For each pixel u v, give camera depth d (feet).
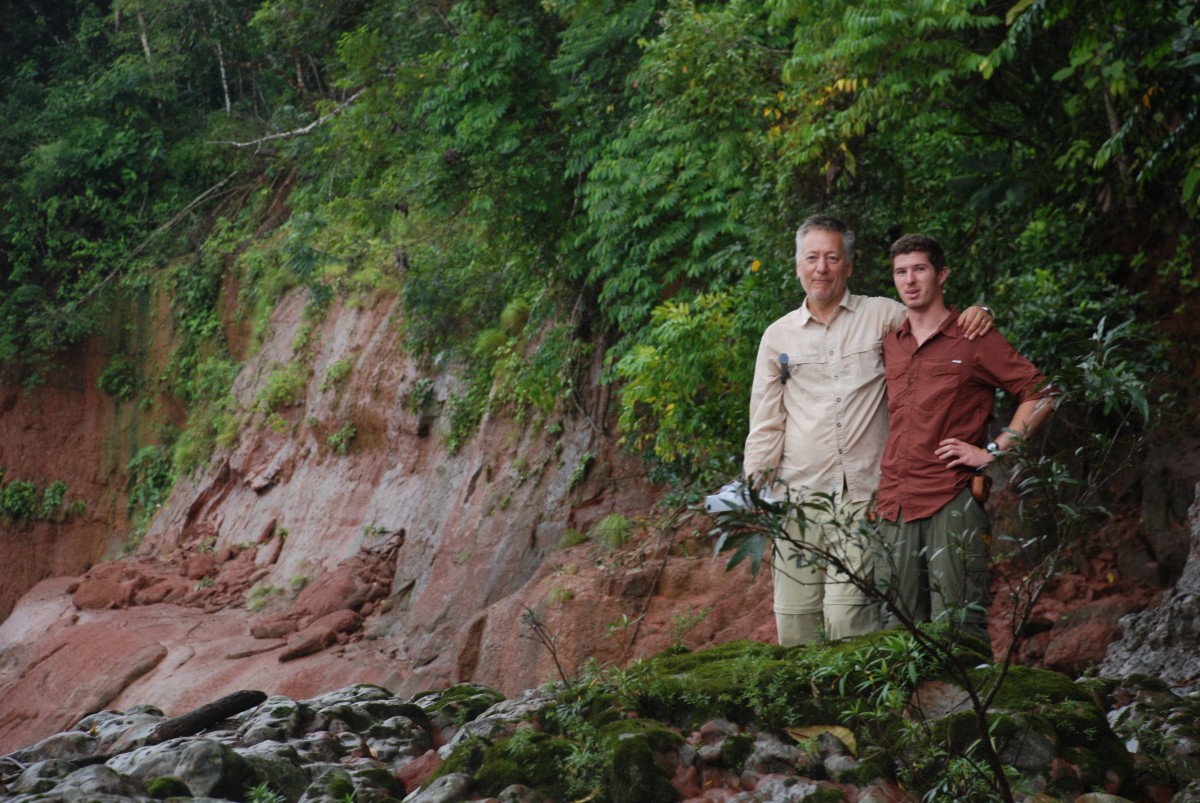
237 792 10.15
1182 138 24.57
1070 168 31.63
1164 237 31.91
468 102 45.68
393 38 51.11
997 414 29.89
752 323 31.99
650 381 34.37
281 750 10.95
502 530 48.49
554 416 49.49
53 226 86.58
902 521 14.52
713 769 9.95
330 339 67.82
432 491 55.62
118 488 81.56
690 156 38.40
